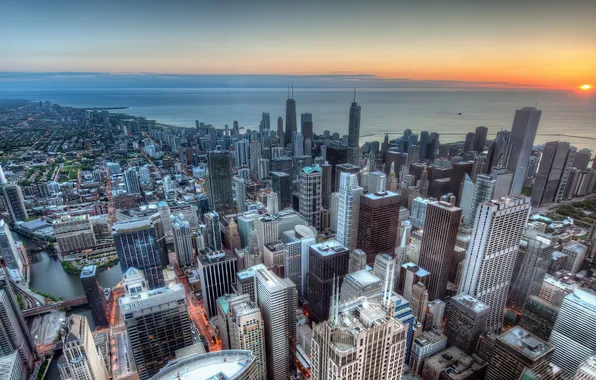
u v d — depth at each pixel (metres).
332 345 118.31
